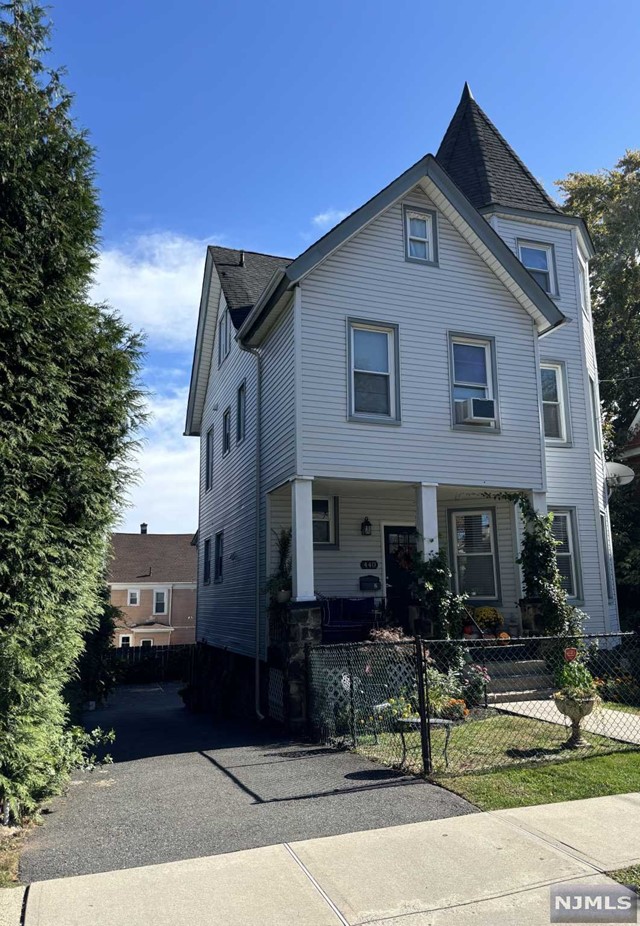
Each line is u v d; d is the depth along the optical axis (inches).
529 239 586.9
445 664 401.1
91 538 249.4
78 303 254.7
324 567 530.3
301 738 374.6
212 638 698.2
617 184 858.1
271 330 506.3
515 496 498.9
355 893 152.0
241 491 594.2
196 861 172.1
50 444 235.1
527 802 213.5
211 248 722.8
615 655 496.1
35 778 212.1
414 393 466.9
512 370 501.7
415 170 478.6
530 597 470.0
